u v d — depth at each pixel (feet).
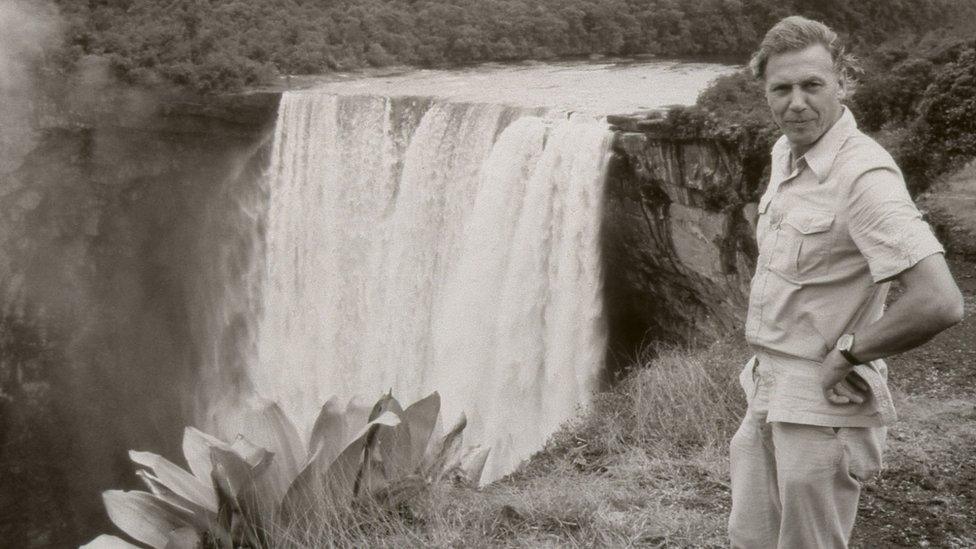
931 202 39.60
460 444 20.56
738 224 46.32
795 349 11.89
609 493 20.11
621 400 27.91
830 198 11.37
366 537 17.39
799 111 11.34
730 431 23.82
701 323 50.78
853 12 71.15
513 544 17.72
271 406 19.22
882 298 11.67
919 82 42.57
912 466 21.26
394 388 69.15
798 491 11.96
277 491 18.40
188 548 16.49
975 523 18.70
